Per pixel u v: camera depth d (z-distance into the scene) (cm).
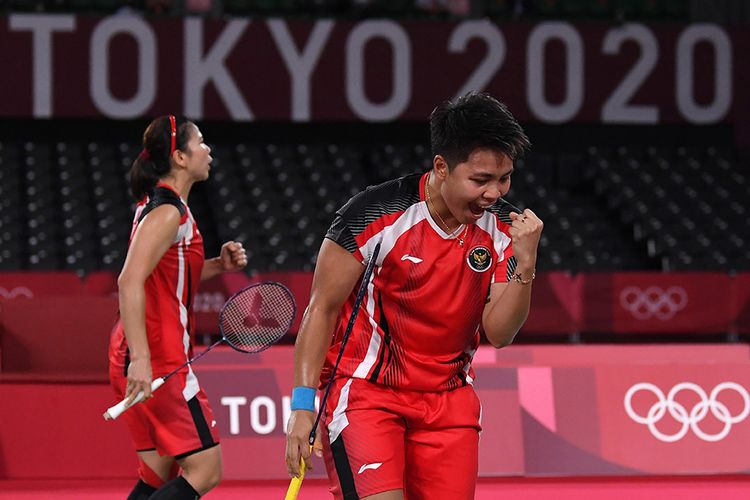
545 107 4212
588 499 1546
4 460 1691
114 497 1559
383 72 4162
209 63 4084
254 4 4600
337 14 4591
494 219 815
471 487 821
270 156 4344
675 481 1697
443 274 790
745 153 4416
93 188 4053
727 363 1778
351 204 798
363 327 811
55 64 4006
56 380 1719
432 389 812
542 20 4375
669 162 4444
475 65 4191
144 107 4050
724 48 4294
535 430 1733
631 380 1759
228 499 1540
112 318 1988
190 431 1045
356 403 803
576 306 3197
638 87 4250
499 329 801
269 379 1734
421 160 4338
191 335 1084
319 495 1571
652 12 4712
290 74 4125
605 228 4100
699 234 4006
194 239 1067
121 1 4438
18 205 3925
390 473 786
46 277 2992
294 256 3725
